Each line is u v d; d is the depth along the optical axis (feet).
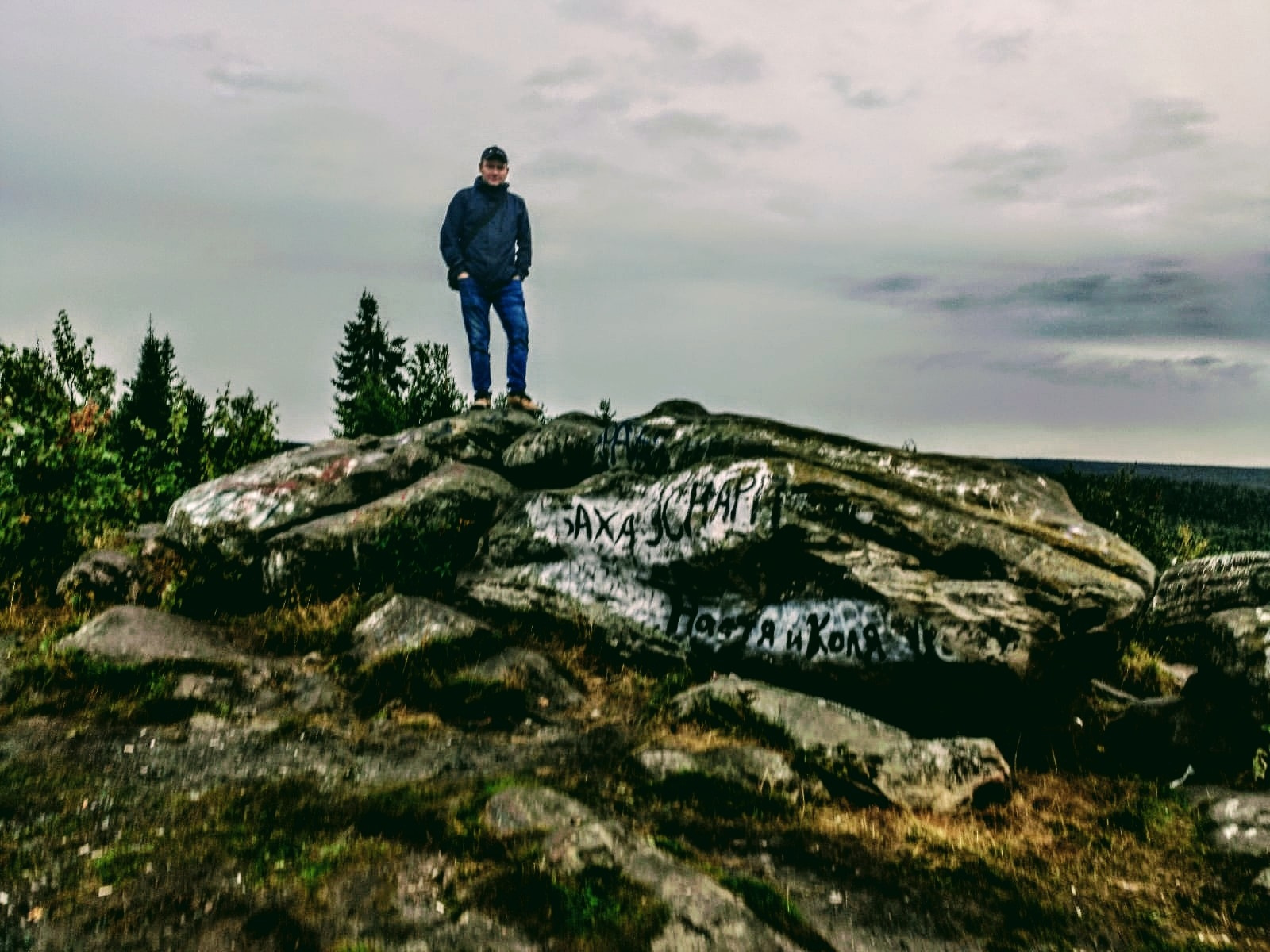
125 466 29.73
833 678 18.93
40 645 18.47
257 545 23.40
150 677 17.17
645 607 21.52
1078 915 11.71
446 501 24.90
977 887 12.32
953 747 15.76
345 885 10.82
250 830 12.21
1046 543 18.95
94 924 9.82
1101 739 18.67
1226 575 20.08
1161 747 17.53
